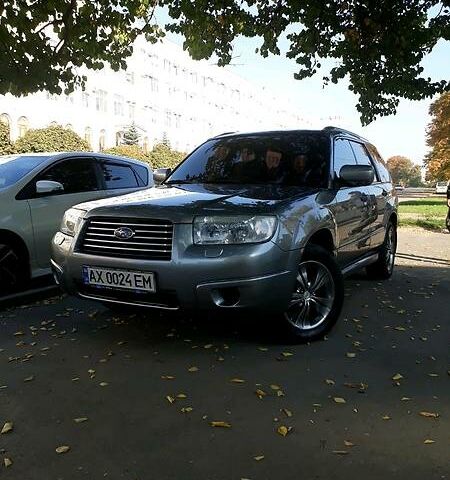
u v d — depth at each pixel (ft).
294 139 18.29
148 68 215.31
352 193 17.99
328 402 11.01
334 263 15.25
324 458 8.89
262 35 26.86
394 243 25.23
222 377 12.26
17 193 20.07
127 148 144.56
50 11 21.35
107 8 23.24
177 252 12.75
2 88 22.17
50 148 100.48
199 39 27.09
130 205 13.85
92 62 24.27
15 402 10.98
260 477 8.34
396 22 24.56
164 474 8.41
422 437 9.59
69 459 8.84
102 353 13.88
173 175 18.67
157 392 11.45
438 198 154.51
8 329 16.10
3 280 19.31
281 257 13.14
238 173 17.61
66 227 15.03
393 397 11.28
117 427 9.91
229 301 12.93
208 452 9.05
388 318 17.65
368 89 27.73
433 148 125.70
